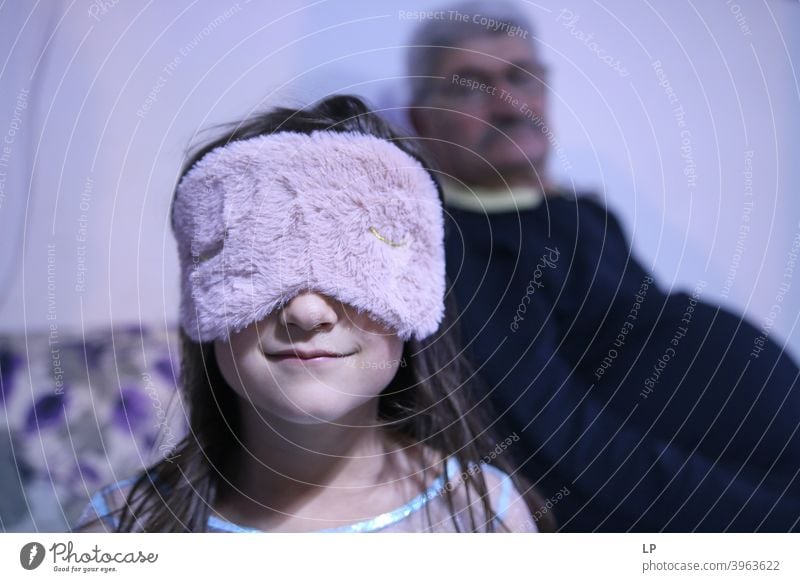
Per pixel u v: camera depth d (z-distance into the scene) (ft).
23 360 2.16
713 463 2.30
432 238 1.54
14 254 2.20
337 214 1.43
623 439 2.28
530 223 2.33
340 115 1.75
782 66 2.50
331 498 1.70
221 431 1.77
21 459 2.08
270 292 1.40
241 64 2.24
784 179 2.48
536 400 2.23
